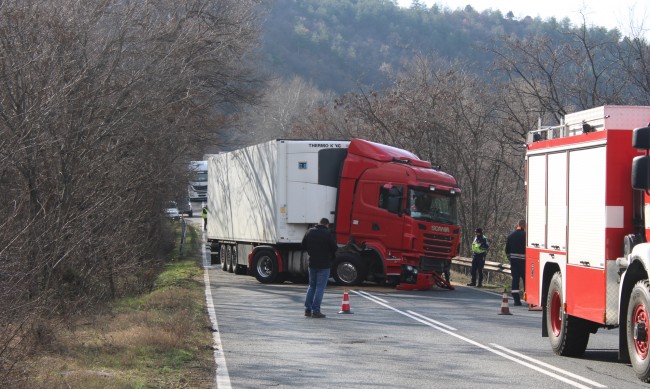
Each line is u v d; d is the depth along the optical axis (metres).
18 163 15.20
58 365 10.96
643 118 11.55
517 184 42.59
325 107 60.25
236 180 31.86
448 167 43.72
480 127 42.97
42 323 12.34
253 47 34.72
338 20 126.38
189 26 25.50
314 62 114.25
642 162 10.27
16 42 16.58
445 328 16.58
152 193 27.97
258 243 29.38
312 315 18.38
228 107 36.91
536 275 14.04
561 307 12.89
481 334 15.67
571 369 11.64
